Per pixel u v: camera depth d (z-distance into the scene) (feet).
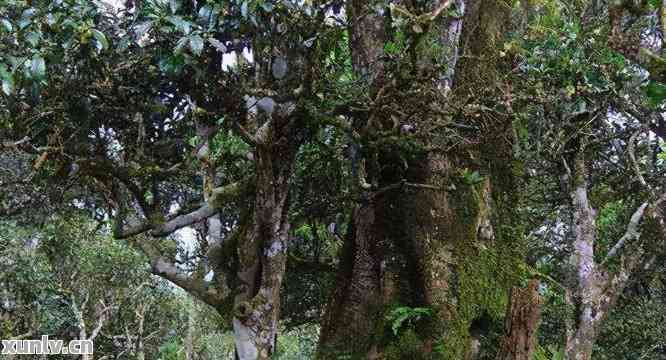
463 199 16.52
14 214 16.58
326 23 13.06
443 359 15.16
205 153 14.05
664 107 17.60
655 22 12.51
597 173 23.17
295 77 12.92
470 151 16.67
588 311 17.60
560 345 27.63
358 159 15.34
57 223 40.57
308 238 24.14
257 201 14.03
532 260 27.99
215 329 57.93
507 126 15.52
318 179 19.79
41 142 13.48
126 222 14.85
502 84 15.99
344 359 16.12
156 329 63.93
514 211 17.47
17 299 44.65
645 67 8.44
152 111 13.37
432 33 13.88
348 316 16.84
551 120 17.74
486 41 17.01
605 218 26.37
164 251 19.06
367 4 14.48
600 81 16.07
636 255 17.66
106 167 13.10
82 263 46.55
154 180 14.37
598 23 15.80
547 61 15.39
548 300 27.63
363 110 13.37
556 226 28.12
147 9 11.02
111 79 12.44
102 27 11.56
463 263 16.10
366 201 15.84
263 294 13.96
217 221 15.96
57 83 12.09
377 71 14.83
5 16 10.37
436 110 13.50
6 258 39.99
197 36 10.71
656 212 17.11
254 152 14.34
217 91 13.07
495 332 15.62
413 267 16.37
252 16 11.53
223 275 15.20
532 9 18.04
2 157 15.42
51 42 10.59
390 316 15.57
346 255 18.06
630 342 29.81
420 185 15.28
